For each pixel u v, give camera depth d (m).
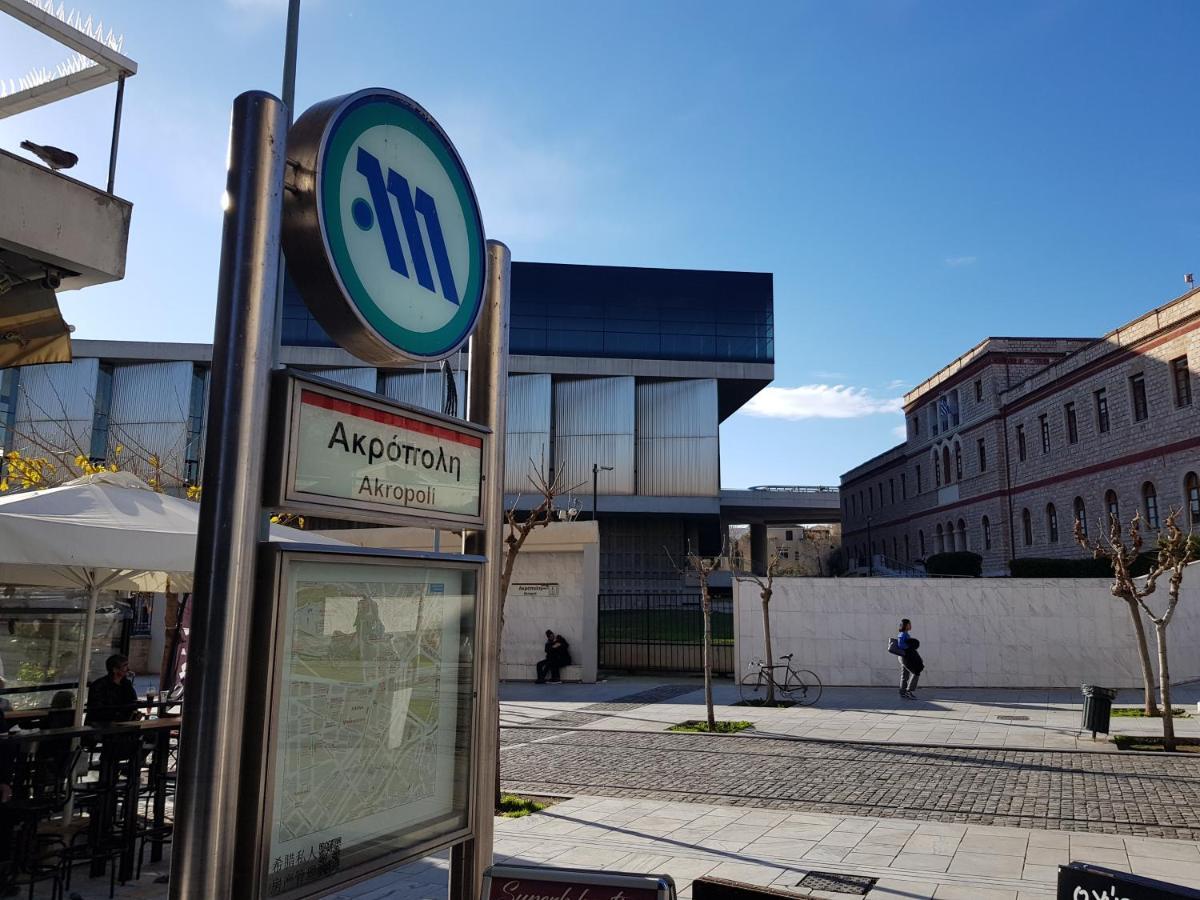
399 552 3.53
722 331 57.91
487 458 4.14
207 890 2.66
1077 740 12.86
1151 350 33.53
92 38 6.14
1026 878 6.28
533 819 8.23
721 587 56.91
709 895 3.11
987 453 48.00
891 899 5.83
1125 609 19.92
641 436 57.41
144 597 24.12
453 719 3.87
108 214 5.80
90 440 49.09
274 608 2.93
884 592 20.56
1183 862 6.66
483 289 4.11
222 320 2.90
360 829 3.32
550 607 22.52
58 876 5.93
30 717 7.98
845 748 12.49
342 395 3.24
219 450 2.83
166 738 7.05
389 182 3.55
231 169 2.97
